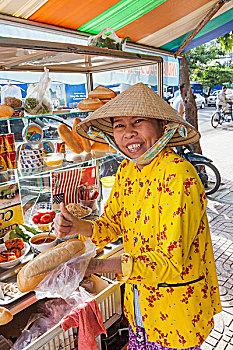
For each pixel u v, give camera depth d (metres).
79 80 2.61
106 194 2.76
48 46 1.23
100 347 1.94
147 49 3.09
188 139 1.50
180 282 1.27
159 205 1.25
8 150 1.49
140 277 1.09
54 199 2.38
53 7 1.86
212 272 1.45
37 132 1.76
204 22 3.07
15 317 1.76
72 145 1.91
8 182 1.49
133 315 1.61
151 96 1.24
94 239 1.55
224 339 2.41
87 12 2.08
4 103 1.57
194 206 1.17
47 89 1.69
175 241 1.13
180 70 5.57
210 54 20.73
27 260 1.85
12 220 2.09
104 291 1.91
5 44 1.08
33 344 1.52
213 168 5.57
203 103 22.05
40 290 1.39
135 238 1.43
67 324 1.63
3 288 1.70
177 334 1.38
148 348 1.60
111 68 2.49
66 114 1.86
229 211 5.03
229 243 3.96
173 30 3.28
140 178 1.41
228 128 13.91
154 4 2.37
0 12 1.81
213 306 1.52
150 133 1.25
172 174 1.21
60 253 1.45
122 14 2.33
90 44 1.76
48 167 1.69
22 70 2.03
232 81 21.70
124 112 1.16
